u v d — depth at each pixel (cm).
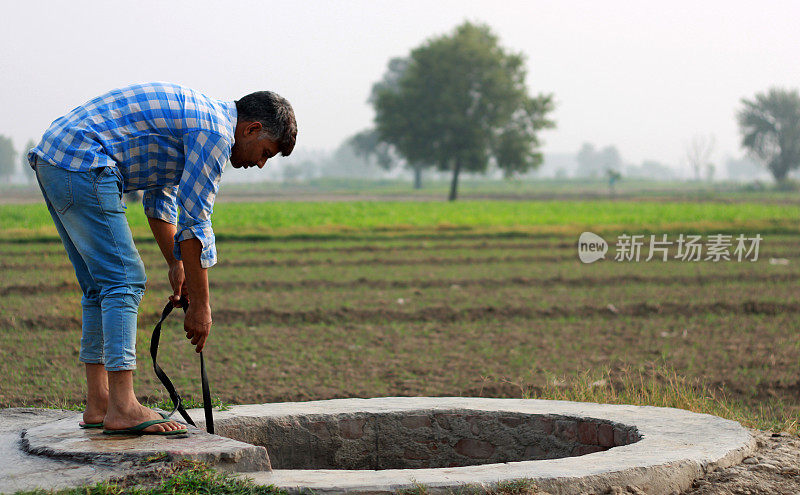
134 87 356
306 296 1255
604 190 9438
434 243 2217
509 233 2511
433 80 6419
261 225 2652
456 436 450
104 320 349
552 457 438
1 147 16812
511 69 6450
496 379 745
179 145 352
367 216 3275
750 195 7219
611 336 980
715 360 839
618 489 317
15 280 1284
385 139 6644
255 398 663
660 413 443
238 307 1129
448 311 1122
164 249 388
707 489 335
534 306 1173
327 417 437
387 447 445
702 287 1409
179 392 672
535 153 6450
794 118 9588
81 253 349
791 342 943
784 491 334
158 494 287
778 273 1622
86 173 338
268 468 326
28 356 806
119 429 350
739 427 413
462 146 6234
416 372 779
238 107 370
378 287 1373
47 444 338
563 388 696
